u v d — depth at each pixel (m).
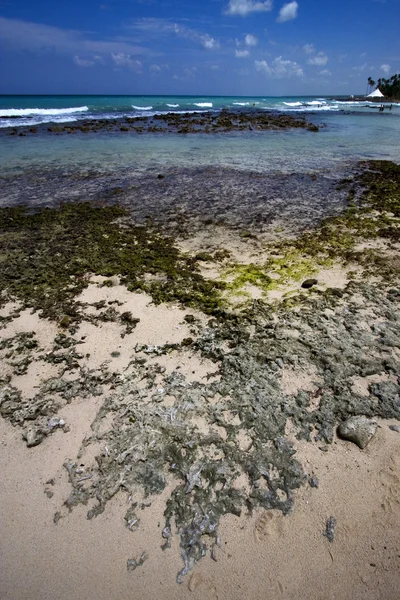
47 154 16.69
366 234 7.96
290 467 3.37
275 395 4.00
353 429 3.62
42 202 10.17
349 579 2.69
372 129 28.27
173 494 3.20
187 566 2.77
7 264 6.68
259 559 2.80
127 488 3.24
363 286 5.86
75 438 3.62
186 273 6.40
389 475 3.29
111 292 5.88
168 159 16.05
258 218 9.03
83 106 46.09
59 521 3.02
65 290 5.88
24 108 40.06
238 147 19.47
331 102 85.88
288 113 42.66
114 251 7.21
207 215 9.23
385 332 4.80
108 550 2.86
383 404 3.90
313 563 2.77
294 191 11.32
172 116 34.09
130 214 9.27
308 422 3.75
